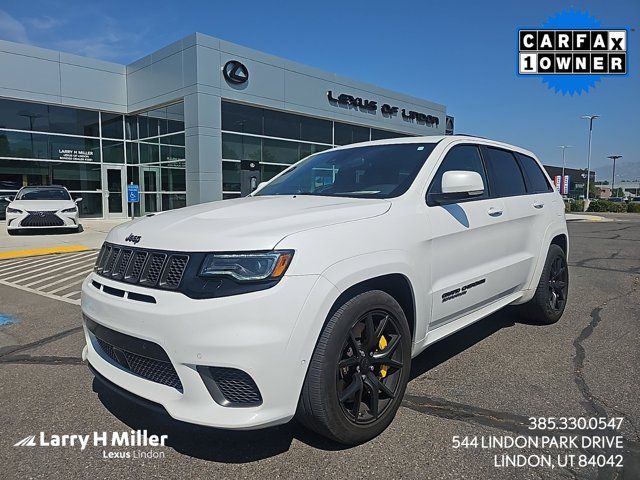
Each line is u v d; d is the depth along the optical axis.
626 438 2.80
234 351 2.28
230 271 2.35
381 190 3.41
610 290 6.80
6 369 3.96
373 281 2.83
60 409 3.24
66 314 5.72
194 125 17.16
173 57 17.72
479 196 3.90
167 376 2.52
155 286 2.49
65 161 19.20
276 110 20.02
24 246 11.99
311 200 3.35
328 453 2.67
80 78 19.03
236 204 3.29
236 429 2.31
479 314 3.86
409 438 2.80
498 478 2.43
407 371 3.00
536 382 3.56
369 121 24.23
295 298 2.37
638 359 4.02
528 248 4.48
